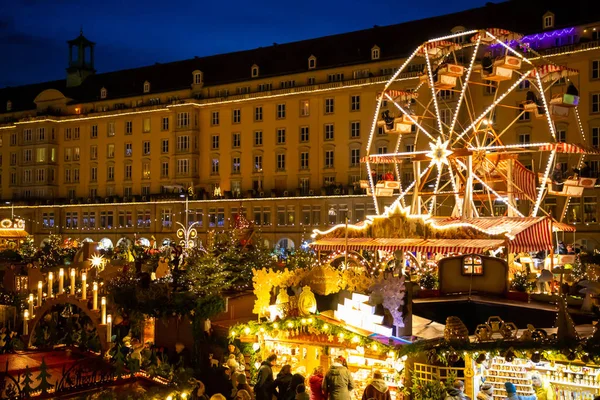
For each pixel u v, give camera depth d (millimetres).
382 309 19156
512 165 36719
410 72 76812
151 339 24594
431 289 26953
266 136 88562
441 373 16531
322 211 81750
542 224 26969
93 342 18625
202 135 94125
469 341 16562
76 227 102250
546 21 69000
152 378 15758
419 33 79938
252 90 90500
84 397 13945
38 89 117250
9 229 54469
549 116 32625
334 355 18891
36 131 107875
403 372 17203
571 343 15617
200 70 95500
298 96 85750
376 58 80750
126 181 100125
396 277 19531
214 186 92750
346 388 15688
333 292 21594
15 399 13617
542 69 34875
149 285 24375
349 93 82188
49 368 16250
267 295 21703
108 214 99312
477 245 25031
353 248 29234
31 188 108375
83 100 106875
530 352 15789
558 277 28438
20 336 22062
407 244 27125
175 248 30469
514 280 28297
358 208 79250
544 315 23250
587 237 65125
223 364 20188
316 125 84625
